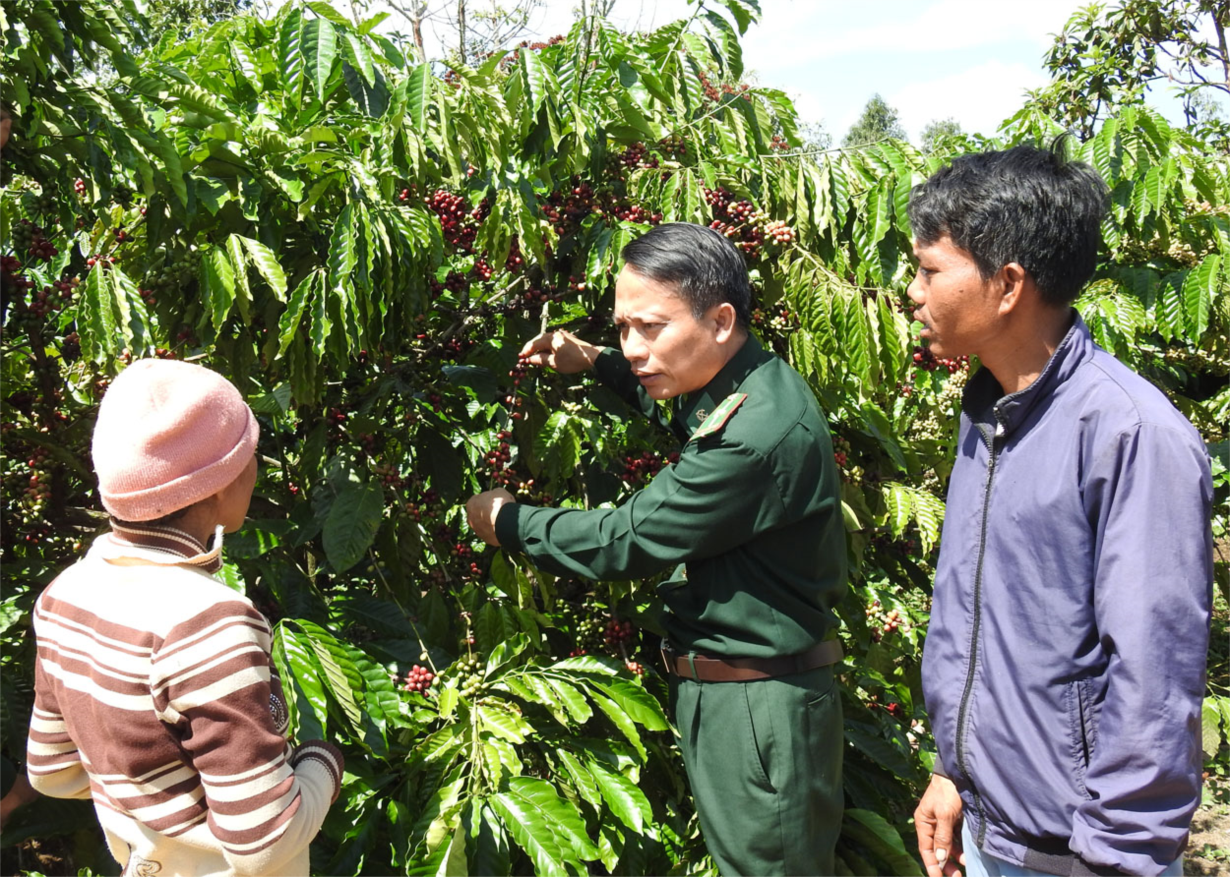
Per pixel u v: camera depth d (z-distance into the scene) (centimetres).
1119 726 125
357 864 180
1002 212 134
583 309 259
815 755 181
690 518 171
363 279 192
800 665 182
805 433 175
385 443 242
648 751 218
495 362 246
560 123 220
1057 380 139
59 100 182
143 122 181
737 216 237
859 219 240
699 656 186
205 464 122
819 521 179
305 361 204
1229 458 410
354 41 206
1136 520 126
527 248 208
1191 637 124
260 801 114
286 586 206
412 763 187
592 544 178
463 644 220
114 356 182
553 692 194
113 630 117
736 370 183
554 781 199
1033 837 145
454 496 248
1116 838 125
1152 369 444
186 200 181
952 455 300
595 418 243
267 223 204
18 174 224
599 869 219
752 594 179
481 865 174
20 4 165
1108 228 321
